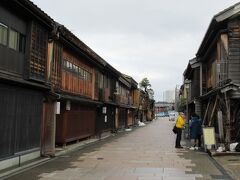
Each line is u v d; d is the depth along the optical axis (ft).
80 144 79.05
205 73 100.83
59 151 63.36
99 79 106.52
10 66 45.44
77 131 81.66
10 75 44.98
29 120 50.70
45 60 55.47
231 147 60.80
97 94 102.32
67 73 72.84
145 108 299.17
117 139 99.76
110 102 120.06
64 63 70.54
